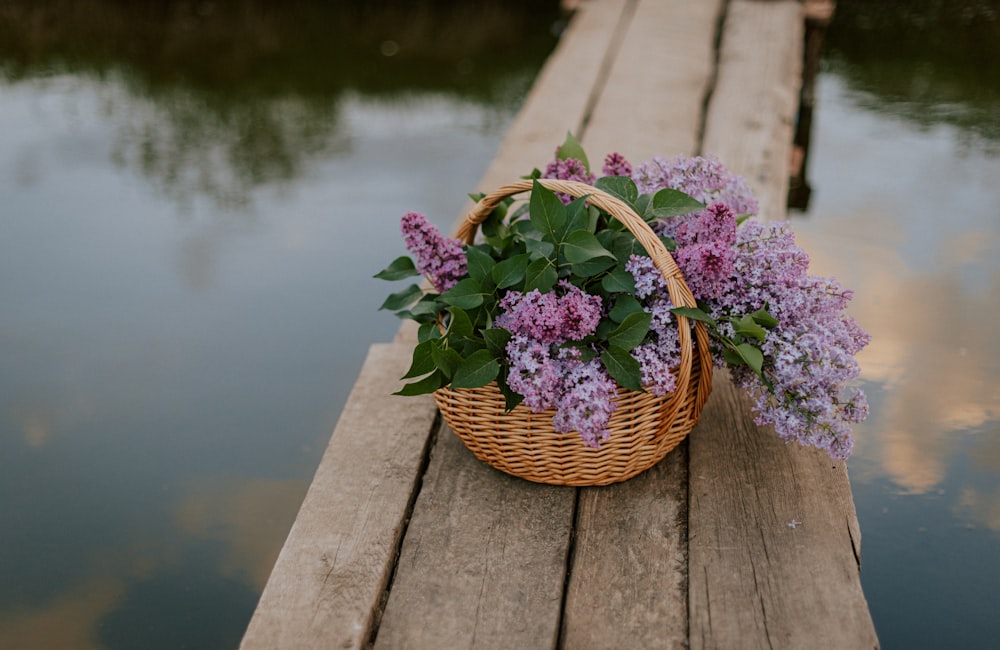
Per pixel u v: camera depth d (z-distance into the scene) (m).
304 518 1.57
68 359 2.46
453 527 1.55
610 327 1.52
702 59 3.78
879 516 1.85
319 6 5.54
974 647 1.58
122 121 4.05
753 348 1.46
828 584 1.41
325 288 2.77
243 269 2.87
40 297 2.73
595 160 2.88
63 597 1.76
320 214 3.19
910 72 4.38
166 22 5.34
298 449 2.14
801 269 1.56
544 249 1.52
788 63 3.70
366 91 4.36
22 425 2.22
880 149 3.54
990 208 3.05
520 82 4.45
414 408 1.84
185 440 2.16
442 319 1.67
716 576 1.44
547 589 1.43
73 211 3.24
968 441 2.04
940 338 2.38
